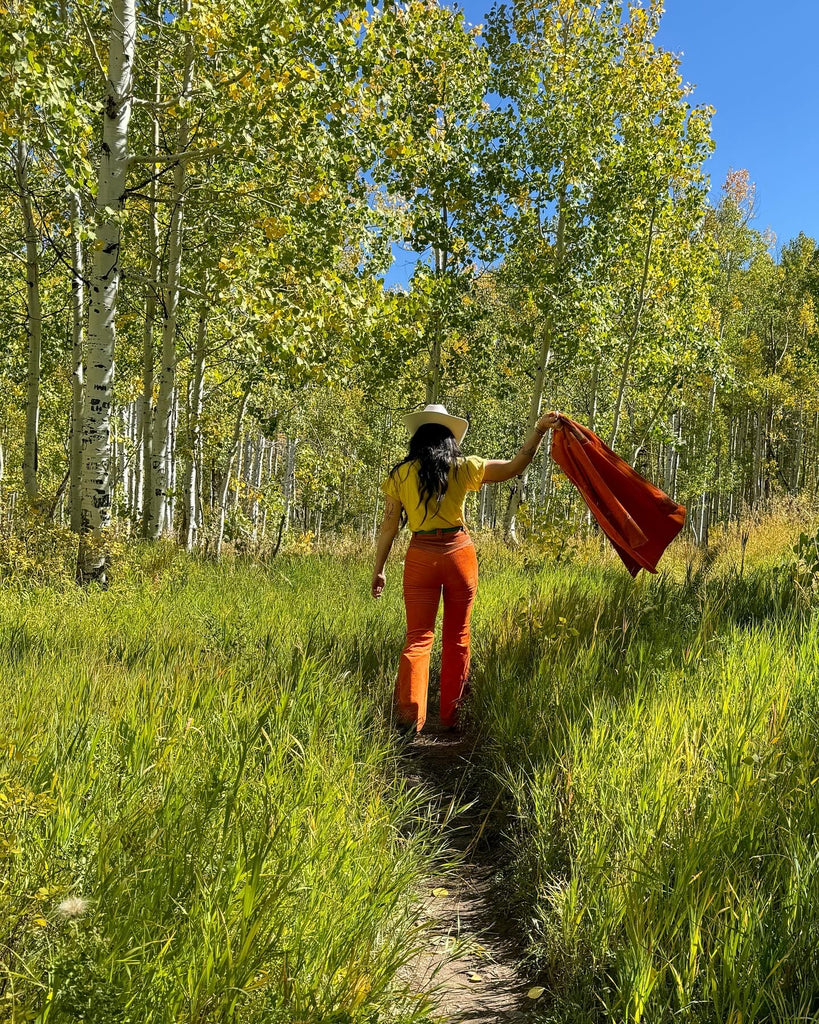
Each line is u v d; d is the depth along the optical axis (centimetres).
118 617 648
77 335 1259
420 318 1105
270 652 497
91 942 178
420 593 470
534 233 1680
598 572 911
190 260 1245
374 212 1012
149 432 1448
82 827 233
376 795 323
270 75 784
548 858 287
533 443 481
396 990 213
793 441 4916
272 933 199
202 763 294
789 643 459
